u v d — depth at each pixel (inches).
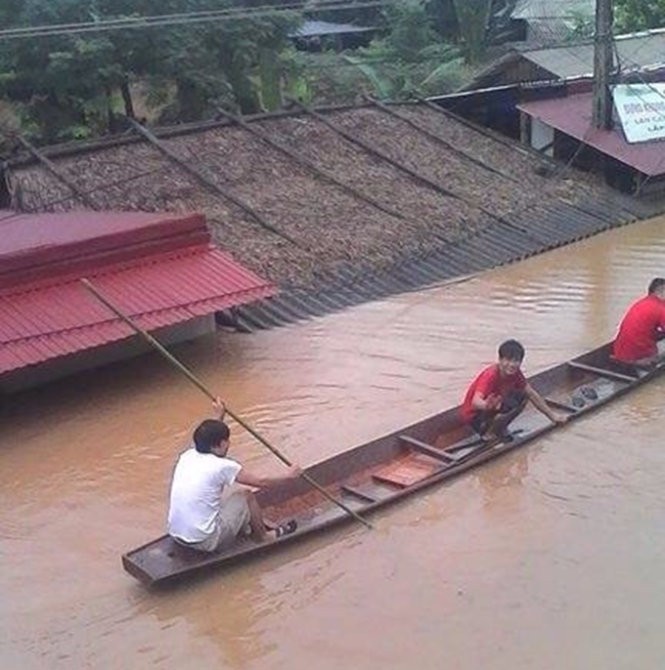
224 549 327.3
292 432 454.6
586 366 468.1
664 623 290.7
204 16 721.6
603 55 905.5
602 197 858.8
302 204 724.7
